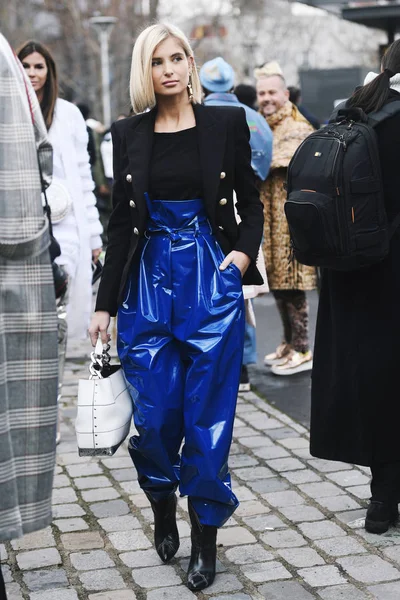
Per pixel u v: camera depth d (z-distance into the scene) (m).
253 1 42.50
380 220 3.90
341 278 4.13
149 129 3.68
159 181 3.63
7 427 2.82
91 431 3.56
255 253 3.72
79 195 5.45
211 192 3.62
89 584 3.76
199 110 3.69
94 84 32.62
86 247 5.48
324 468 4.99
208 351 3.58
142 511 4.48
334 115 4.11
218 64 6.52
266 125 6.56
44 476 2.90
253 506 4.50
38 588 3.74
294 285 6.76
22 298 2.85
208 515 3.64
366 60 47.00
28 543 4.14
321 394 4.26
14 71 2.85
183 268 3.64
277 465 5.05
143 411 3.62
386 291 4.05
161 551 3.88
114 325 7.70
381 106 3.98
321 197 3.86
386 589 3.65
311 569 3.83
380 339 4.07
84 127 5.56
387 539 4.09
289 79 49.03
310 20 48.41
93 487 4.80
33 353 2.87
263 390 6.62
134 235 3.70
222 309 3.62
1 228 2.80
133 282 3.74
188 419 3.60
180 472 3.66
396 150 3.93
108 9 32.56
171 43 3.63
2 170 2.80
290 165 4.04
